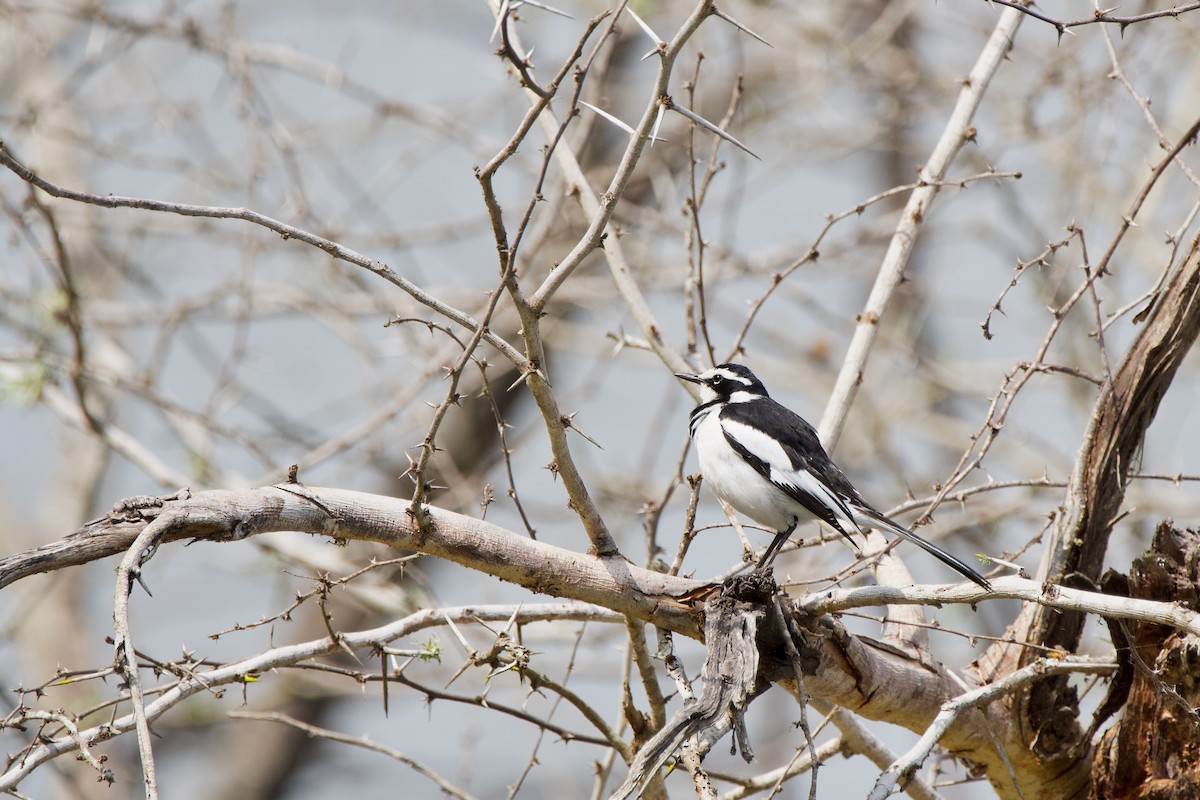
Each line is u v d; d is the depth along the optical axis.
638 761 6.64
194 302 15.27
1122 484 8.63
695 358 10.95
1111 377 8.41
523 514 7.90
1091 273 8.66
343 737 9.28
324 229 14.81
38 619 18.83
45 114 16.66
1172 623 6.96
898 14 18.28
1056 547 8.67
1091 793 8.97
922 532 14.67
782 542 10.23
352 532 7.06
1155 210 15.45
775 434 10.09
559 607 8.64
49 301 13.75
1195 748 8.24
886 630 9.00
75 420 14.11
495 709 8.79
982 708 8.57
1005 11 10.57
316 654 8.19
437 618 8.48
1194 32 14.86
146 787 5.11
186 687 7.42
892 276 10.12
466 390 18.73
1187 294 8.28
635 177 18.47
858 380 9.94
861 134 17.77
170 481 14.06
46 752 6.70
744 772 16.33
